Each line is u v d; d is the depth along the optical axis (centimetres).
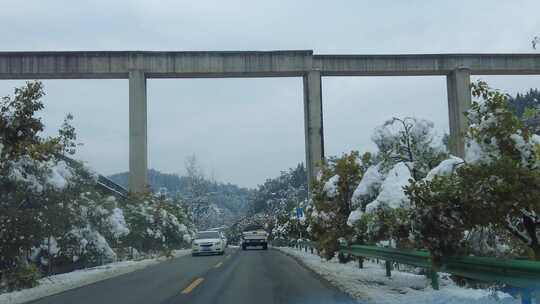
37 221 1656
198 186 8769
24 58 4575
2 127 1548
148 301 1209
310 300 1163
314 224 2108
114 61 4653
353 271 1780
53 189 1742
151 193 4319
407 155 1499
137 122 4631
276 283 1535
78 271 2155
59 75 4650
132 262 2762
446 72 4875
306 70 4762
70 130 2039
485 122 920
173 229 4469
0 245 1596
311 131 4747
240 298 1224
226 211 14725
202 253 3450
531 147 891
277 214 6938
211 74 4791
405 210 1077
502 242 1033
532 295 773
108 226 2527
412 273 1650
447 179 938
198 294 1312
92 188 2355
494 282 893
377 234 1387
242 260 2758
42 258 1980
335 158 2230
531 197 847
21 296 1359
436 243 973
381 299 1102
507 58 4816
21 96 1567
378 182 1571
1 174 1589
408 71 4803
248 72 4766
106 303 1198
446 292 1107
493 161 893
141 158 4625
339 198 1962
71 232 2098
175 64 4706
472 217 906
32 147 1584
